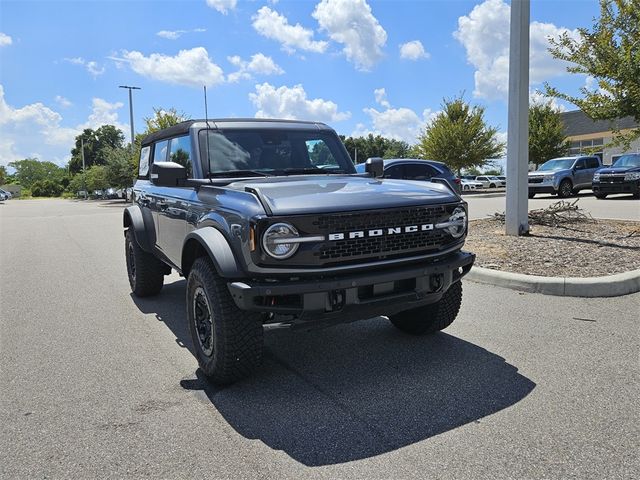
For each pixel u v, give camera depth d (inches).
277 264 131.9
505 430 122.5
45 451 118.3
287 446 118.6
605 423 124.0
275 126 202.7
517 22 362.0
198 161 182.5
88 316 234.1
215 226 150.3
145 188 251.0
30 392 151.5
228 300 143.4
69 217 977.5
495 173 2583.7
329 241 134.8
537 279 243.4
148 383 156.9
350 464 110.5
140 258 255.8
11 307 253.9
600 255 292.7
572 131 1784.0
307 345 186.4
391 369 161.9
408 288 148.8
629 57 347.3
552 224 423.2
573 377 150.5
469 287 258.2
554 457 110.4
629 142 393.1
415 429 124.7
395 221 144.8
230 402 142.1
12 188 4817.9
